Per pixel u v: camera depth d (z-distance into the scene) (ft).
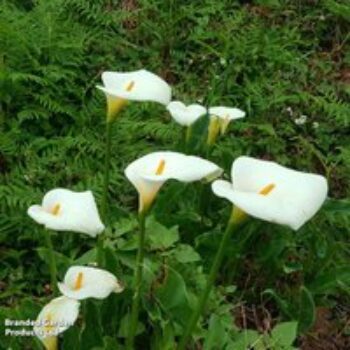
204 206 3.09
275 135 3.90
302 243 3.15
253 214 1.70
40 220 1.96
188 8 4.97
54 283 2.33
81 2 4.61
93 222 2.00
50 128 3.83
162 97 2.49
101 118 3.92
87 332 2.27
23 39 3.95
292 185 1.88
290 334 2.31
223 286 2.93
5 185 3.29
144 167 2.05
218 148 3.62
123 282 2.41
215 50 4.60
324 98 4.42
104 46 4.53
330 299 3.03
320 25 5.05
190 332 2.17
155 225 2.67
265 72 4.57
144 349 2.54
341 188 3.79
